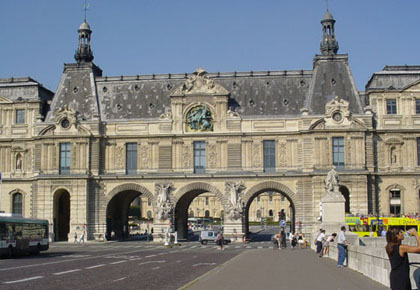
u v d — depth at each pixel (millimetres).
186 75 112000
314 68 109312
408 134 102250
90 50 116750
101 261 56125
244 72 110812
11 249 63031
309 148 101625
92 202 105250
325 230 68500
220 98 104562
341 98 104375
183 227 116938
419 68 106875
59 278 38250
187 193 109562
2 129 110500
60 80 113688
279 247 83125
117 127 106750
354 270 43062
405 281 21234
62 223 111938
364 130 100500
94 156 105688
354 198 99125
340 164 100500
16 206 109312
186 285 32750
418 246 21359
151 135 105250
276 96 107562
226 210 102750
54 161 106000
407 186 101438
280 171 102688
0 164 110250
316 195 99562
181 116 105250
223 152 103875
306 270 43312
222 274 40250
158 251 77750
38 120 107812
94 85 112188
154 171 104938
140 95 110812
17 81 114438
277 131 103188
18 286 33125
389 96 103250
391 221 88625
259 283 34156
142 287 33281
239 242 101875
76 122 106062
